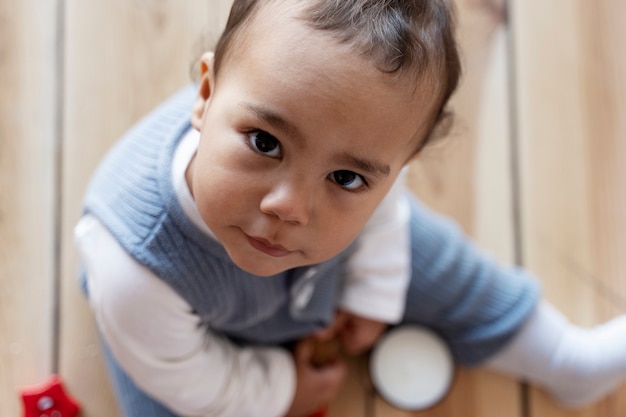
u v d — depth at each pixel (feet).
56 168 3.22
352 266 2.89
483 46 3.54
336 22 1.80
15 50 3.25
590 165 3.52
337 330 3.14
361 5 1.83
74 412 3.08
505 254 3.44
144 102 3.31
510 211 3.46
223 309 2.59
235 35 1.93
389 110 1.82
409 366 3.19
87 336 3.14
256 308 2.66
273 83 1.79
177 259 2.34
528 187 3.48
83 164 3.24
